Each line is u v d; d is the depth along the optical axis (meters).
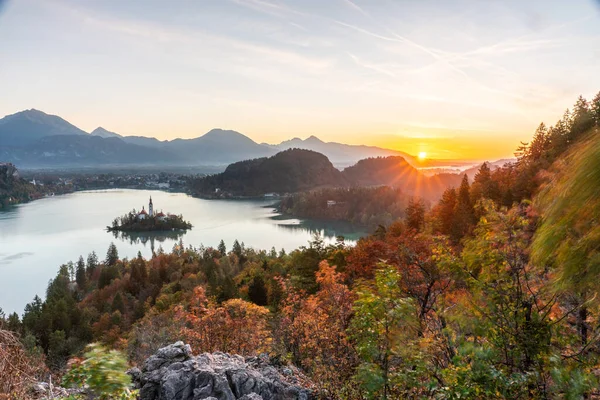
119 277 106.00
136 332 23.11
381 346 6.80
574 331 5.61
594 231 3.82
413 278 9.42
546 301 5.76
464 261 6.70
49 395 6.28
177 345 10.52
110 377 4.84
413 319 6.93
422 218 52.84
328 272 12.55
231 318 15.81
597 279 3.94
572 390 4.72
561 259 4.18
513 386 5.23
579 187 3.79
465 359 5.69
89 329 59.12
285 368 11.47
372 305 6.91
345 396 8.88
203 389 8.82
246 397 8.62
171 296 60.06
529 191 38.03
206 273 87.88
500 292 6.08
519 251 5.93
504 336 5.87
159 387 9.03
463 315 6.30
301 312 13.42
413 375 6.31
